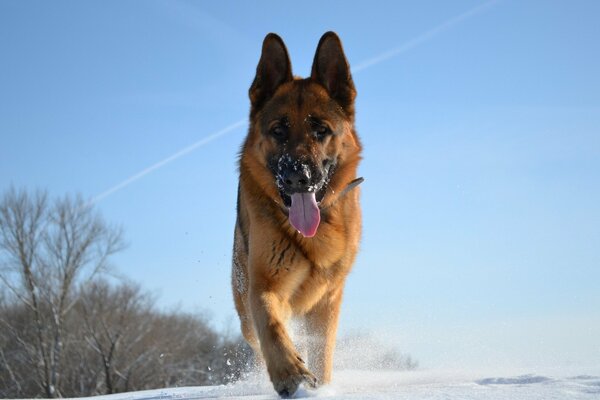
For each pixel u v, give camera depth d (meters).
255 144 5.39
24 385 31.75
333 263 5.27
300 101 5.31
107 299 33.88
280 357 4.11
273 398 3.97
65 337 32.16
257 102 5.61
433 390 3.79
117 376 32.06
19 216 29.78
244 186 5.39
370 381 5.23
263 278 5.04
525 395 3.31
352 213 5.50
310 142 5.13
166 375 32.22
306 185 4.90
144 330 33.91
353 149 5.55
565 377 4.14
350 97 5.64
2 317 31.98
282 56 5.61
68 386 31.67
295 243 5.05
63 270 30.52
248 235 5.53
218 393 5.84
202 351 33.09
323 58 5.61
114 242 31.64
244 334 6.24
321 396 3.80
